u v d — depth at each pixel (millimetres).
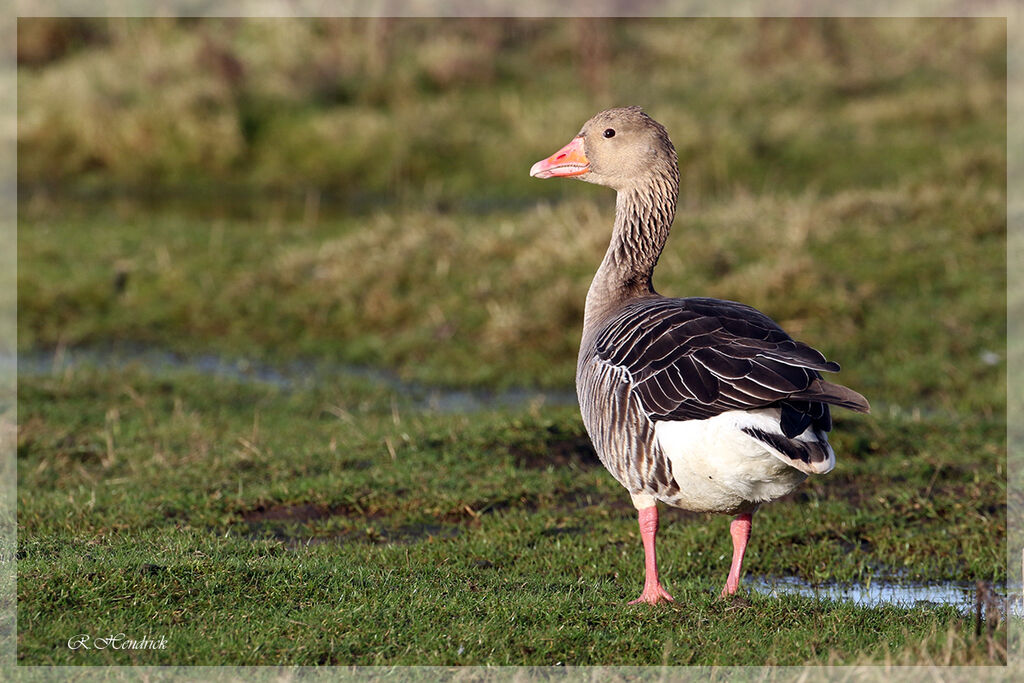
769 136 25734
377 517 9844
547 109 27203
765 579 8734
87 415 12344
